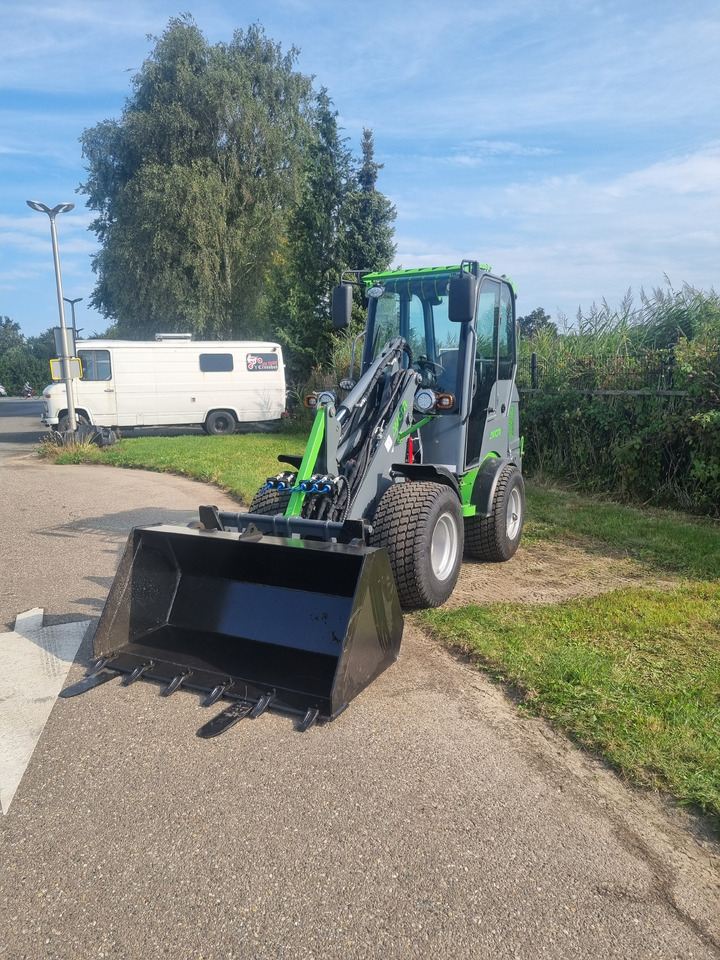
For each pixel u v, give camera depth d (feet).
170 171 89.56
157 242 88.53
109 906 7.35
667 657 13.24
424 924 7.10
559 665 12.50
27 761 10.00
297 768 9.82
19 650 14.05
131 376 56.59
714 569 19.42
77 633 14.97
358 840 8.35
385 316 19.13
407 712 11.41
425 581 14.87
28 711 11.42
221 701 11.56
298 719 10.98
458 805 9.02
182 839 8.38
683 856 8.14
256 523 13.82
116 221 97.71
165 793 9.27
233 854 8.11
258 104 95.55
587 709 11.05
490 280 18.99
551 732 10.80
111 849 8.21
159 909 7.30
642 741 10.16
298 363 67.51
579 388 33.86
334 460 14.98
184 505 29.04
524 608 16.07
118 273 94.07
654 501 29.35
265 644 12.58
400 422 16.55
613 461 31.35
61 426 54.95
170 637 13.24
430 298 18.47
